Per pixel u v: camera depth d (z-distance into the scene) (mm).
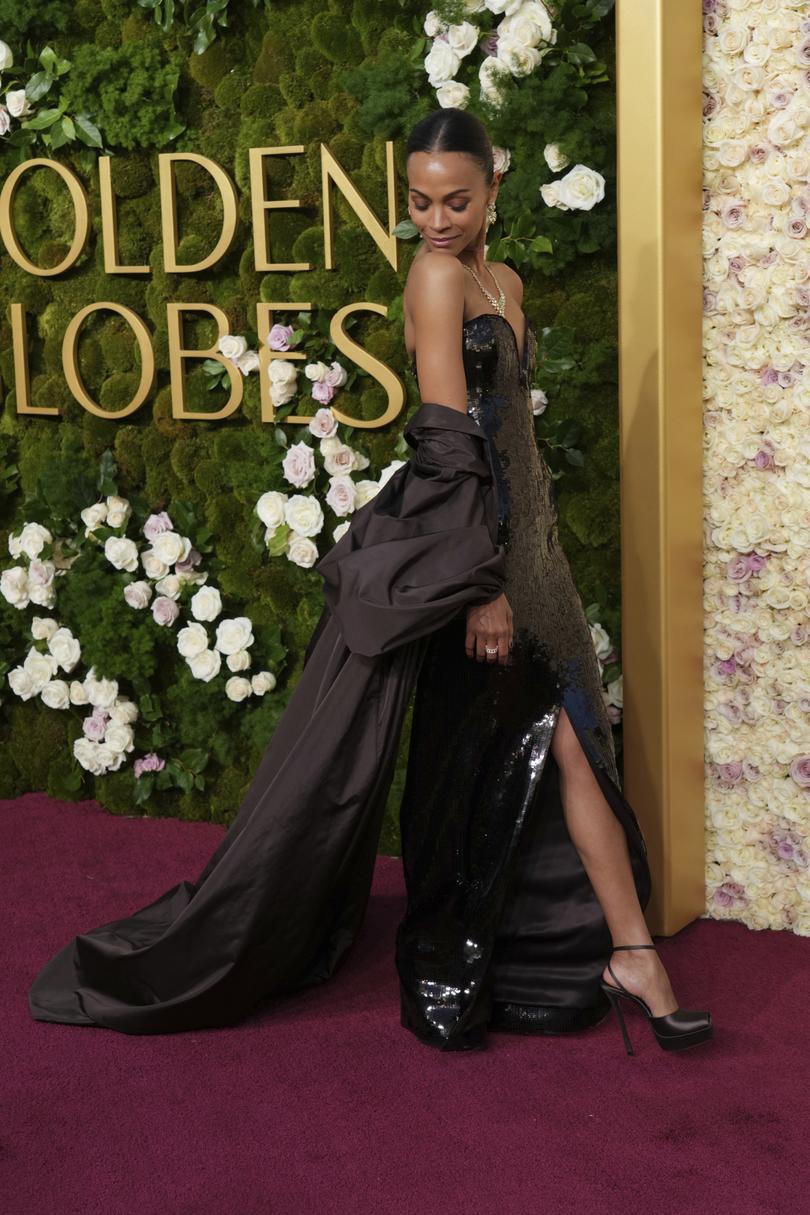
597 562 3359
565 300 3299
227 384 3719
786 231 3000
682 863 3186
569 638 2756
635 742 3131
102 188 3773
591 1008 2777
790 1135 2359
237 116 3652
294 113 3557
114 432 3936
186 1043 2744
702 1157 2299
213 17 3561
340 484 3561
